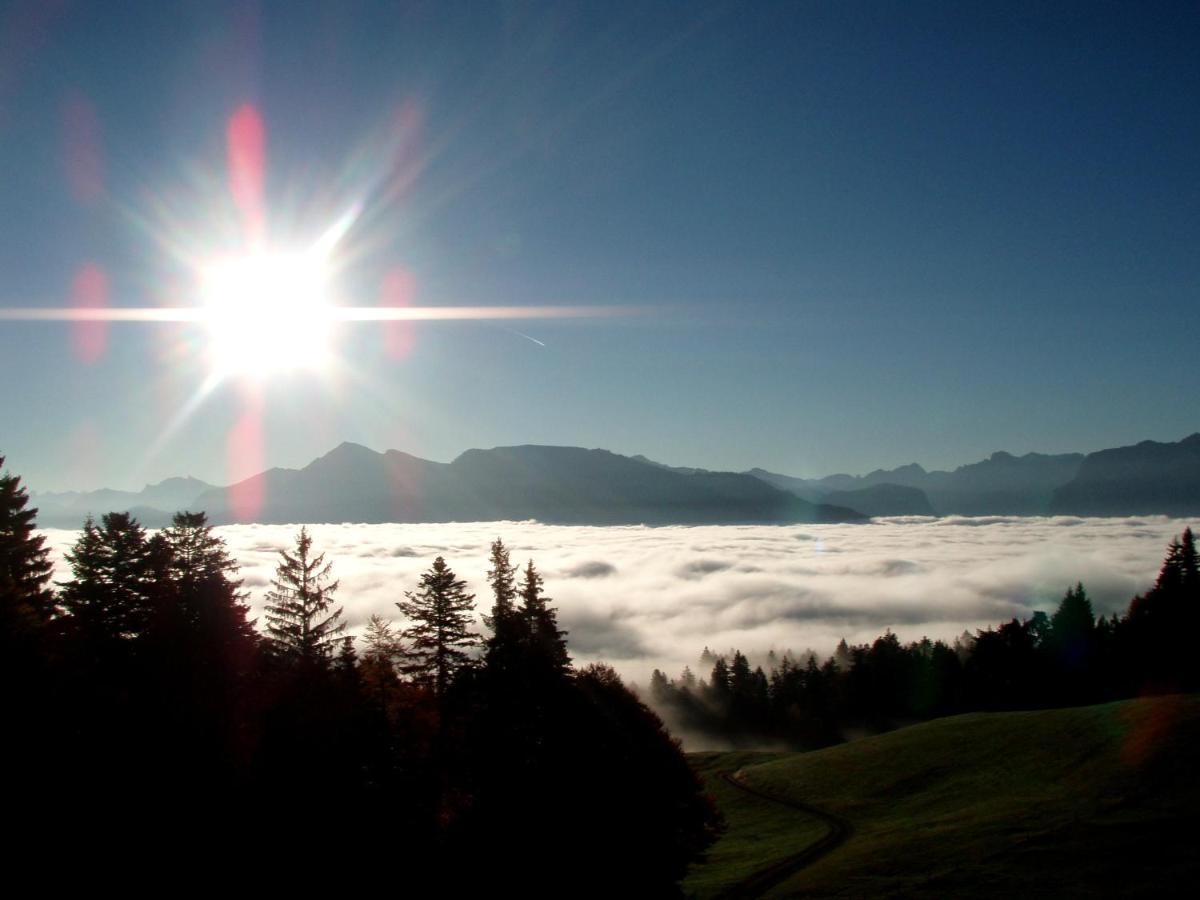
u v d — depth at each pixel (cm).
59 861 2912
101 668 3656
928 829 4428
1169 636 9812
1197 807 3769
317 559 4106
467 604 4572
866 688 13638
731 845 5316
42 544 4275
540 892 3622
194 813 3234
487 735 4028
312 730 3569
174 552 4153
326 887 3259
